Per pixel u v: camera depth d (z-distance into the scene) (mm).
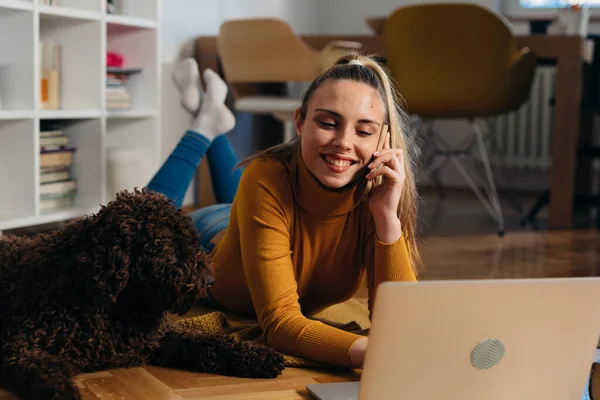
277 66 3764
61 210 2848
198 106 2594
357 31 5578
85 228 1359
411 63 3717
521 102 3775
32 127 2654
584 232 3824
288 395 1387
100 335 1381
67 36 2957
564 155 3934
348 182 1546
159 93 3217
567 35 3852
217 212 2123
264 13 4953
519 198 5086
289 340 1533
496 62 3660
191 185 4277
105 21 2926
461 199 5004
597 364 1296
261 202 1589
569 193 3938
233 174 2566
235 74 3865
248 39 3783
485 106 3738
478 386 1173
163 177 2436
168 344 1496
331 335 1503
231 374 1474
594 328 1194
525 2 5340
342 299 1794
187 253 1344
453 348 1145
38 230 3059
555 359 1194
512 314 1143
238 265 1796
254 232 1581
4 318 1356
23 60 2646
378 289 1085
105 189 3008
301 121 1610
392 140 1605
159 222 1342
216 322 1736
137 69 3207
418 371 1146
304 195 1596
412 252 1745
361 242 1684
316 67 3691
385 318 1103
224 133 2613
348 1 5586
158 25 3195
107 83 3062
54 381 1224
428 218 4180
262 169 1628
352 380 1485
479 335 1144
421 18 3637
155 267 1315
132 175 3141
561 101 3902
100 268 1316
